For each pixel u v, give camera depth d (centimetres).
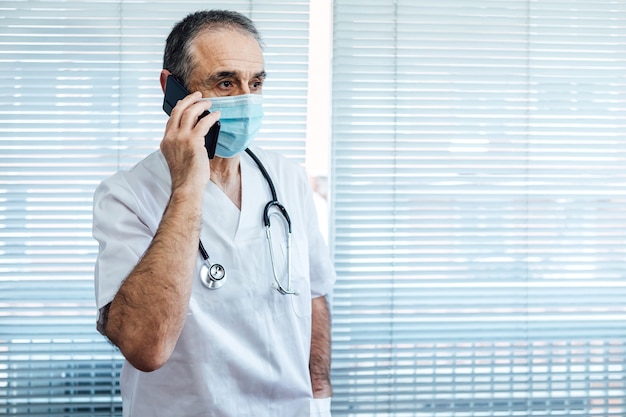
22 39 196
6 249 197
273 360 140
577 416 209
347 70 202
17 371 197
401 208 204
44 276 197
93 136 198
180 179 126
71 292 198
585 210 208
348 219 204
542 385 207
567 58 207
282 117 201
